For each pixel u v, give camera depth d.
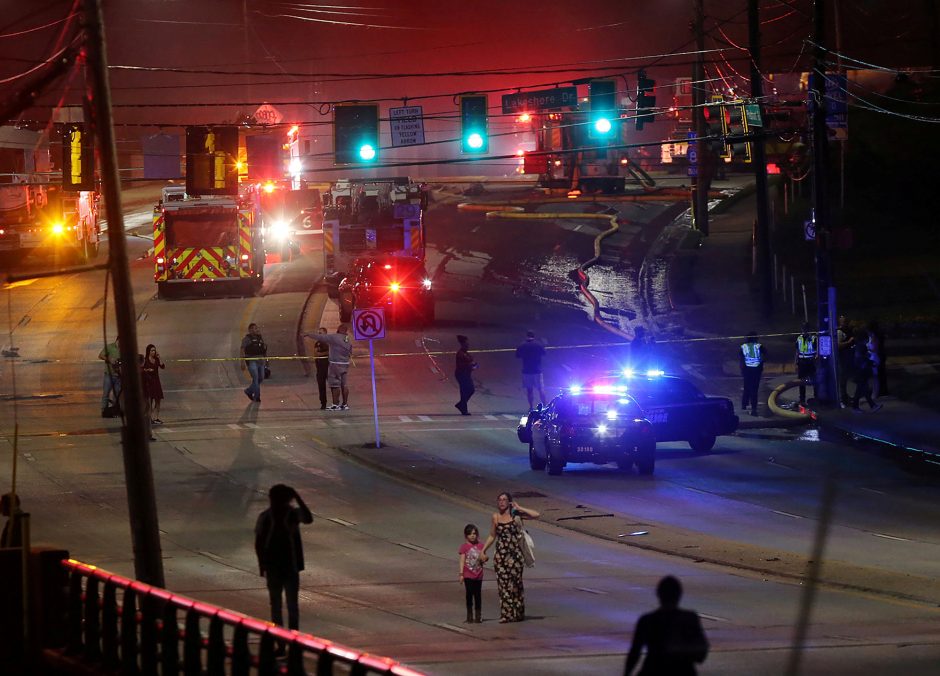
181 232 197.75
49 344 168.62
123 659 45.03
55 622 49.09
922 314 170.00
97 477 99.19
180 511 87.81
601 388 105.94
